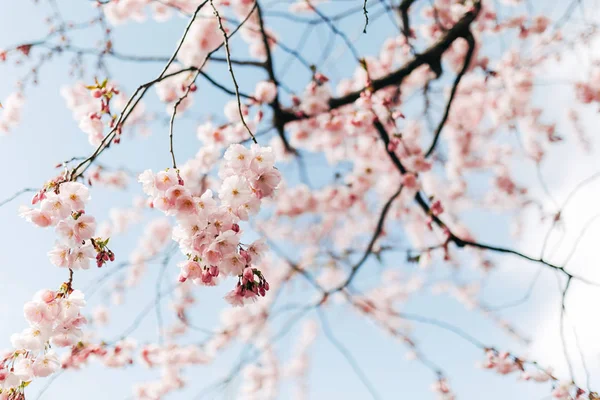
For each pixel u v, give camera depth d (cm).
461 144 673
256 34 501
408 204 667
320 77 434
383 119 445
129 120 518
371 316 714
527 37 557
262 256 205
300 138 561
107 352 497
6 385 201
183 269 195
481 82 597
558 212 408
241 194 194
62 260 207
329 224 739
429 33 530
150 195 197
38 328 204
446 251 475
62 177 212
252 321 691
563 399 398
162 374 580
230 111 421
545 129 626
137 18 457
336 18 436
